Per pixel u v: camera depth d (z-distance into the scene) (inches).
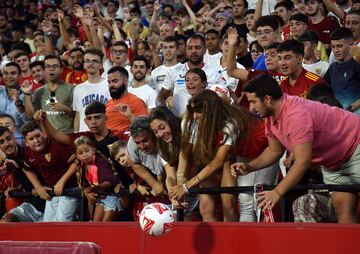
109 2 1444.4
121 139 757.3
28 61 1120.8
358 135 557.9
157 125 633.6
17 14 1708.9
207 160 606.5
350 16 901.8
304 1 1018.7
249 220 634.2
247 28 1070.4
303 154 536.7
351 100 740.0
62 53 1290.6
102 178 701.9
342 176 568.4
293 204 599.2
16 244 582.6
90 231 681.0
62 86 945.5
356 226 538.0
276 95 545.3
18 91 1027.9
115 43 1006.4
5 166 776.3
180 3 1330.0
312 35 810.8
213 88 704.4
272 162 581.9
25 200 787.4
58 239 700.7
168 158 641.0
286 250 565.6
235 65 757.9
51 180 760.3
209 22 1157.7
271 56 752.3
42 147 754.2
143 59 900.0
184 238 619.2
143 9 1379.2
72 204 743.7
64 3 1536.7
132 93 885.8
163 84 883.4
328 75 757.9
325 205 592.1
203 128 600.7
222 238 598.5
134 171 686.5
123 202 713.0
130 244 654.5
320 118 550.6
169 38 904.9
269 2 1146.7
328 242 548.4
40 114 748.6
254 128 614.9
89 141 710.5
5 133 766.5
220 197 658.2
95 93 919.0
